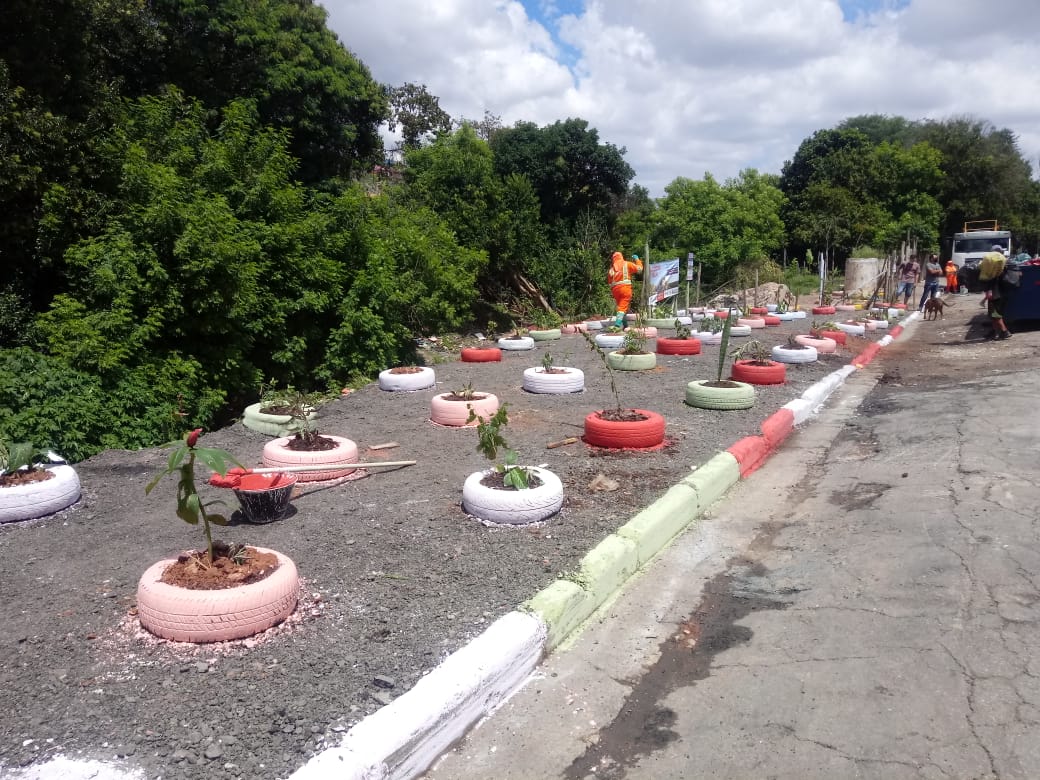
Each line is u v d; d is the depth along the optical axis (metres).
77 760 2.88
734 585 4.86
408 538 5.28
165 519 5.84
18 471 6.29
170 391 10.47
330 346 13.89
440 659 3.65
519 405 10.13
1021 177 53.19
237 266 11.36
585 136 32.53
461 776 3.12
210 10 18.47
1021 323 18.23
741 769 3.07
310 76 19.66
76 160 11.68
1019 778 2.90
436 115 39.75
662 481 6.55
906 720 3.30
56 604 4.33
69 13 12.47
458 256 19.09
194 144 13.20
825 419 9.71
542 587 4.48
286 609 4.02
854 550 5.19
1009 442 7.37
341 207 14.52
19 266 11.52
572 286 25.67
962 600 4.30
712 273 35.97
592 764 3.17
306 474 6.72
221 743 2.99
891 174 46.59
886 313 21.64
